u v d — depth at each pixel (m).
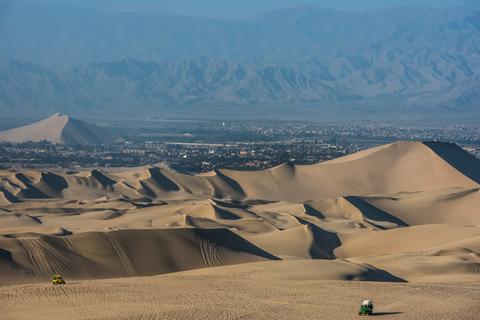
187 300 151.88
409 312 145.62
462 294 165.62
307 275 190.00
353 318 139.88
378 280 196.88
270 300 153.62
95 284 169.25
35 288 162.75
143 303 148.25
